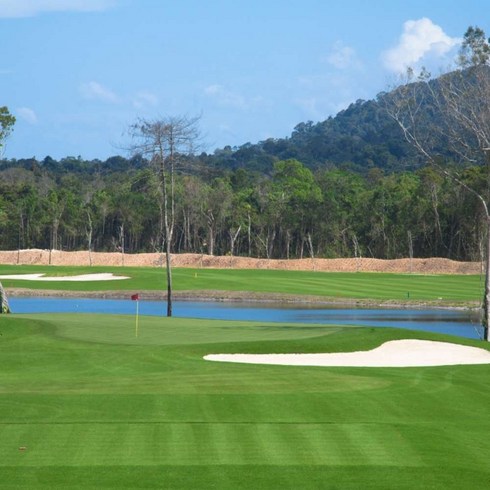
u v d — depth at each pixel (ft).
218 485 58.80
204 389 89.92
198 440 69.56
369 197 589.32
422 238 572.92
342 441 70.08
